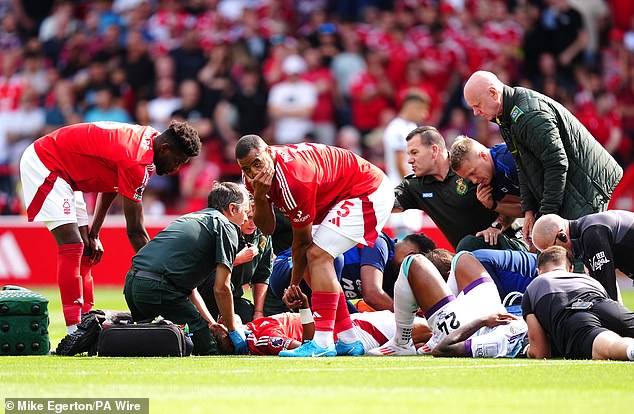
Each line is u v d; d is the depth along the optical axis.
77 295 32.22
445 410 18.70
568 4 82.94
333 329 29.42
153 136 32.28
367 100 77.06
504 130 33.59
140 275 30.53
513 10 82.75
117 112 79.94
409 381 22.66
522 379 22.84
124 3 86.56
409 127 51.38
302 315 30.31
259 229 31.31
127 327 29.17
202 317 30.95
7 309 29.97
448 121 77.75
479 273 29.62
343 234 28.86
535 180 33.56
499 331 28.45
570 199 33.50
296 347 30.34
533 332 27.48
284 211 28.38
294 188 27.83
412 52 79.00
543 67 80.94
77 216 34.22
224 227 30.70
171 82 79.25
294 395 20.62
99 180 32.22
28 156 32.50
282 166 27.89
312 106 77.44
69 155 32.03
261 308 35.38
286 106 77.31
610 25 84.50
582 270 33.03
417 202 37.97
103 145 31.80
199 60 79.81
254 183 27.47
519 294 31.20
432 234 63.69
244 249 33.06
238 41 80.25
